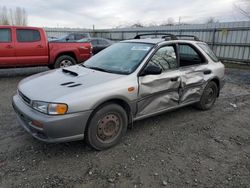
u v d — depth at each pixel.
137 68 3.62
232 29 13.44
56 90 3.09
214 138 3.88
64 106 2.86
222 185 2.71
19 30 7.56
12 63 7.57
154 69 3.53
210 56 5.02
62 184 2.62
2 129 3.91
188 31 16.06
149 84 3.67
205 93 4.93
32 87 3.31
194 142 3.70
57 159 3.09
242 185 2.72
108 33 24.20
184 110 5.12
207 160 3.21
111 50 4.44
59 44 8.37
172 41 4.25
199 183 2.72
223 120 4.69
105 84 3.24
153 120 4.49
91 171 2.86
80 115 2.96
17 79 7.96
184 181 2.75
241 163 3.17
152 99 3.80
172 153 3.34
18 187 2.55
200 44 4.93
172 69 4.12
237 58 13.46
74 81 3.35
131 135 3.84
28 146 3.38
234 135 4.04
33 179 2.68
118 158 3.16
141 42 4.26
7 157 3.09
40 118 2.85
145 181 2.72
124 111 3.45
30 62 7.87
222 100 6.10
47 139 2.92
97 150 3.31
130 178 2.76
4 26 7.34
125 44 4.44
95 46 13.82
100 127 3.24
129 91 3.42
